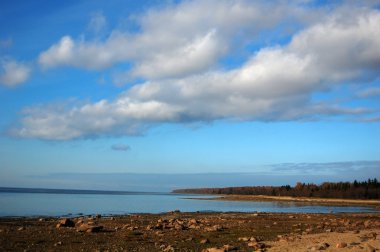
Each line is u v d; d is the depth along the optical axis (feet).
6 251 79.56
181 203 468.75
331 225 148.25
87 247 86.48
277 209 340.80
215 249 78.33
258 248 82.28
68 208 301.84
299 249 75.87
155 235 110.52
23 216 200.85
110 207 332.39
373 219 197.98
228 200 619.67
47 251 80.48
